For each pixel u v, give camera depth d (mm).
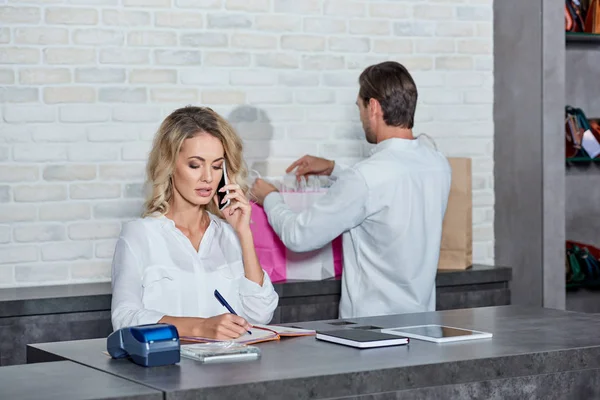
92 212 4832
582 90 5988
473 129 5691
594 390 2877
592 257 5652
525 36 5465
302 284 4625
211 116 3510
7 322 4152
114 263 3434
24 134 4691
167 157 3467
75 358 2715
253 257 3520
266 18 5156
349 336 2932
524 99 5496
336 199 4055
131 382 2354
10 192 4680
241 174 3584
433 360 2627
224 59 5066
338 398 2449
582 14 5645
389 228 4047
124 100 4867
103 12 4812
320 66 5293
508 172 5629
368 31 5402
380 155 4090
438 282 4977
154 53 4918
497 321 3398
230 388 2309
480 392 2666
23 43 4676
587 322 3363
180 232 3500
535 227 5449
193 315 3471
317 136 5301
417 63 5547
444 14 5594
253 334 3021
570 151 5598
